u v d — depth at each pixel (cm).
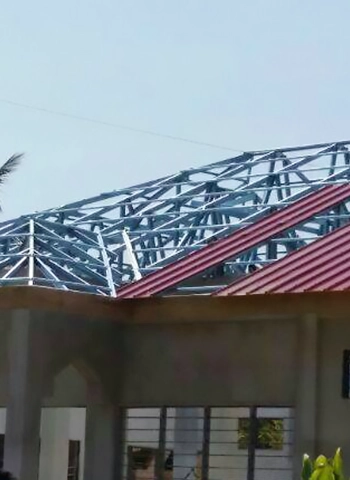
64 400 2614
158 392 2439
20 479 2241
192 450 2406
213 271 2577
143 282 2541
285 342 2300
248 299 2250
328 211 2773
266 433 2317
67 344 2355
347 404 2195
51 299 2312
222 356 2375
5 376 2330
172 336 2438
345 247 2352
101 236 3216
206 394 2386
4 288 2300
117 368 2478
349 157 3544
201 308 2327
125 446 2478
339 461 1402
